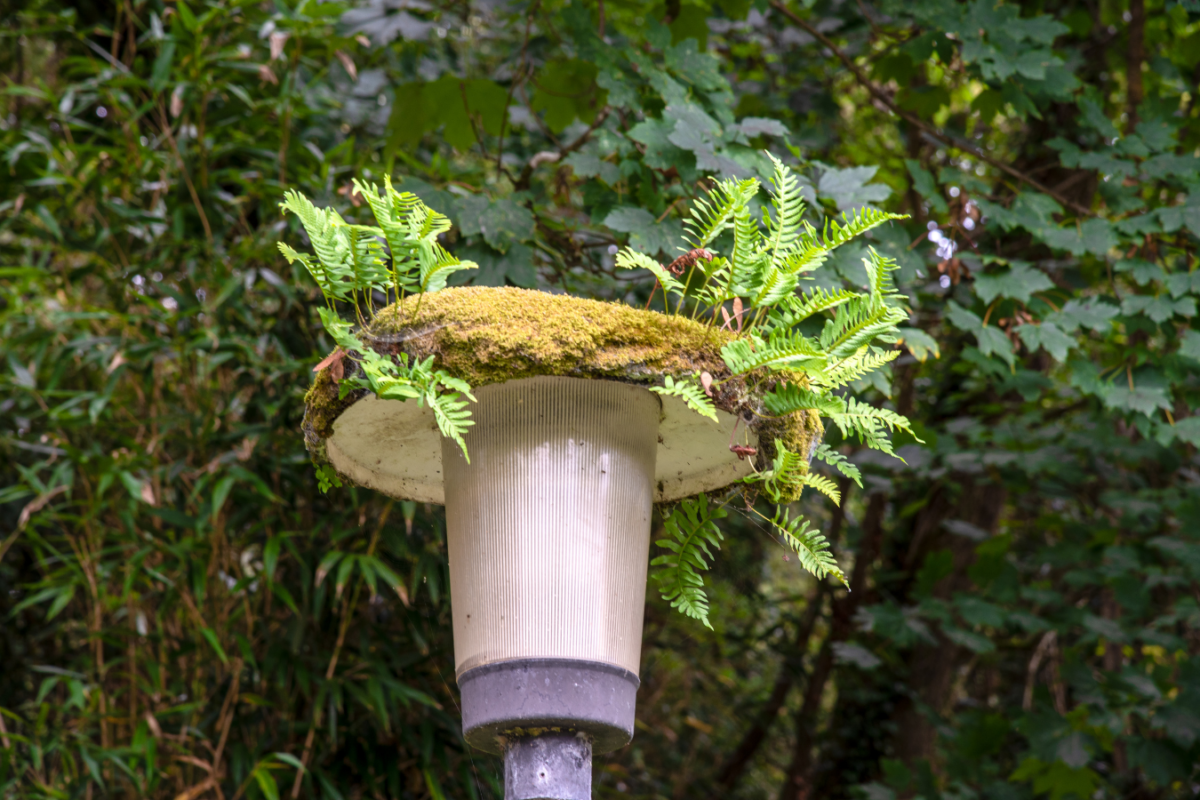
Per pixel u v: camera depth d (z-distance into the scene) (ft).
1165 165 8.22
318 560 8.82
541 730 3.40
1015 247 10.39
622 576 3.55
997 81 8.57
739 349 3.43
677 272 4.01
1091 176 11.01
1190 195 8.04
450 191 7.97
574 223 8.27
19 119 12.13
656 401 3.79
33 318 9.73
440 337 3.38
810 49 12.17
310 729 8.63
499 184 8.45
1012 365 7.59
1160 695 10.48
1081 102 8.46
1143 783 13.26
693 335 3.51
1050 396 13.58
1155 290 8.43
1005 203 8.68
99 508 9.05
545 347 3.35
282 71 10.10
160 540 9.00
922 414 15.21
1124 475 12.20
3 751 8.48
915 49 8.49
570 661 3.37
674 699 15.78
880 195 6.68
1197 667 10.41
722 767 16.88
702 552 4.10
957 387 15.02
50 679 8.50
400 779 9.30
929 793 11.67
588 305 3.51
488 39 12.82
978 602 11.44
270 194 9.53
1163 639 10.86
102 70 9.56
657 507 4.34
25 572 10.91
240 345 8.75
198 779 9.03
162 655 9.18
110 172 9.57
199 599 8.25
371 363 3.32
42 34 11.73
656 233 6.48
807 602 17.22
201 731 8.75
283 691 8.80
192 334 8.79
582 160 7.14
